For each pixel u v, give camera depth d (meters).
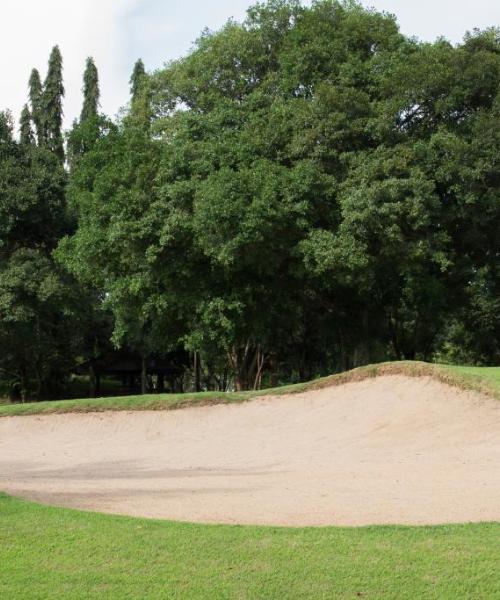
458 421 14.16
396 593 5.53
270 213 20.56
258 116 24.20
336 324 29.50
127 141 24.53
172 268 23.17
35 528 7.04
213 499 9.10
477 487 9.23
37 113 50.66
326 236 21.14
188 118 24.45
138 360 48.19
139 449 16.02
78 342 40.47
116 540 6.66
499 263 25.84
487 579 5.72
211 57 27.28
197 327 26.16
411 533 6.82
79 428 18.53
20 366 41.16
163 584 5.70
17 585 5.71
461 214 22.23
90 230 24.12
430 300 25.59
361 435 14.91
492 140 21.14
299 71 24.22
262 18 27.22
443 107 22.09
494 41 24.30
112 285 25.73
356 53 24.30
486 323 35.69
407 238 21.75
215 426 17.61
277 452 14.36
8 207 32.25
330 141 22.44
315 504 8.65
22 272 32.62
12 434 18.48
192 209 22.28
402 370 17.55
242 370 30.44
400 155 21.50
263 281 24.48
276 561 6.11
